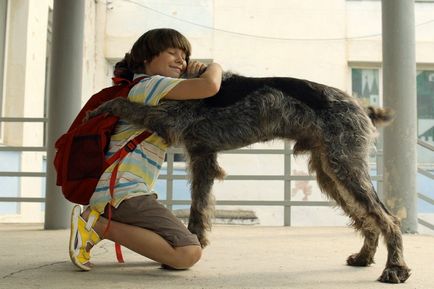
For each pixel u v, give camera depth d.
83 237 3.02
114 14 12.41
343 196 3.11
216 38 12.43
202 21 12.46
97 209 3.04
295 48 12.36
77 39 6.18
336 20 12.36
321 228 6.82
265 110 3.15
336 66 12.30
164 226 3.03
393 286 2.77
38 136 9.97
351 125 3.10
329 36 12.34
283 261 3.67
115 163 3.05
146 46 3.23
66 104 6.12
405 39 6.04
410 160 6.04
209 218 3.28
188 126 3.13
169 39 3.21
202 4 12.48
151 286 2.67
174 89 3.01
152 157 3.14
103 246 4.23
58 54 6.13
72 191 3.04
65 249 4.16
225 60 12.42
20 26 9.05
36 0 9.58
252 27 12.44
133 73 3.35
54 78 6.14
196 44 12.43
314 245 4.77
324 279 2.96
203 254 4.02
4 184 8.90
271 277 3.00
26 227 6.51
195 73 3.31
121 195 2.99
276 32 12.40
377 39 12.27
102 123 3.07
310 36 12.37
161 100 3.12
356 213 3.23
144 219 3.02
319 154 3.26
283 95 3.16
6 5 8.95
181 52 3.27
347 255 4.03
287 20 12.39
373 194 3.05
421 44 12.17
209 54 12.44
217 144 3.20
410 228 6.01
